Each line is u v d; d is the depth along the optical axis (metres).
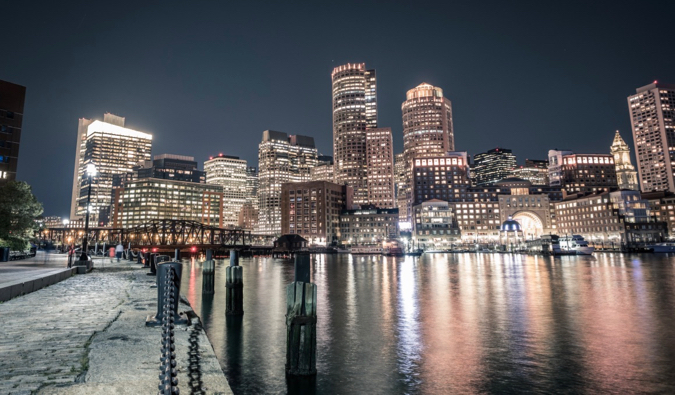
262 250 197.00
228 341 18.69
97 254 97.94
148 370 7.66
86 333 11.00
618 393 12.38
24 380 7.04
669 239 193.50
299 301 13.37
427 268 78.12
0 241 57.31
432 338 19.11
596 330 20.45
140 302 17.03
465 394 12.47
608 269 68.81
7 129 108.31
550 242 153.25
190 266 89.75
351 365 15.20
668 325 21.52
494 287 40.97
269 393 12.55
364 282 48.22
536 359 15.71
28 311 14.70
